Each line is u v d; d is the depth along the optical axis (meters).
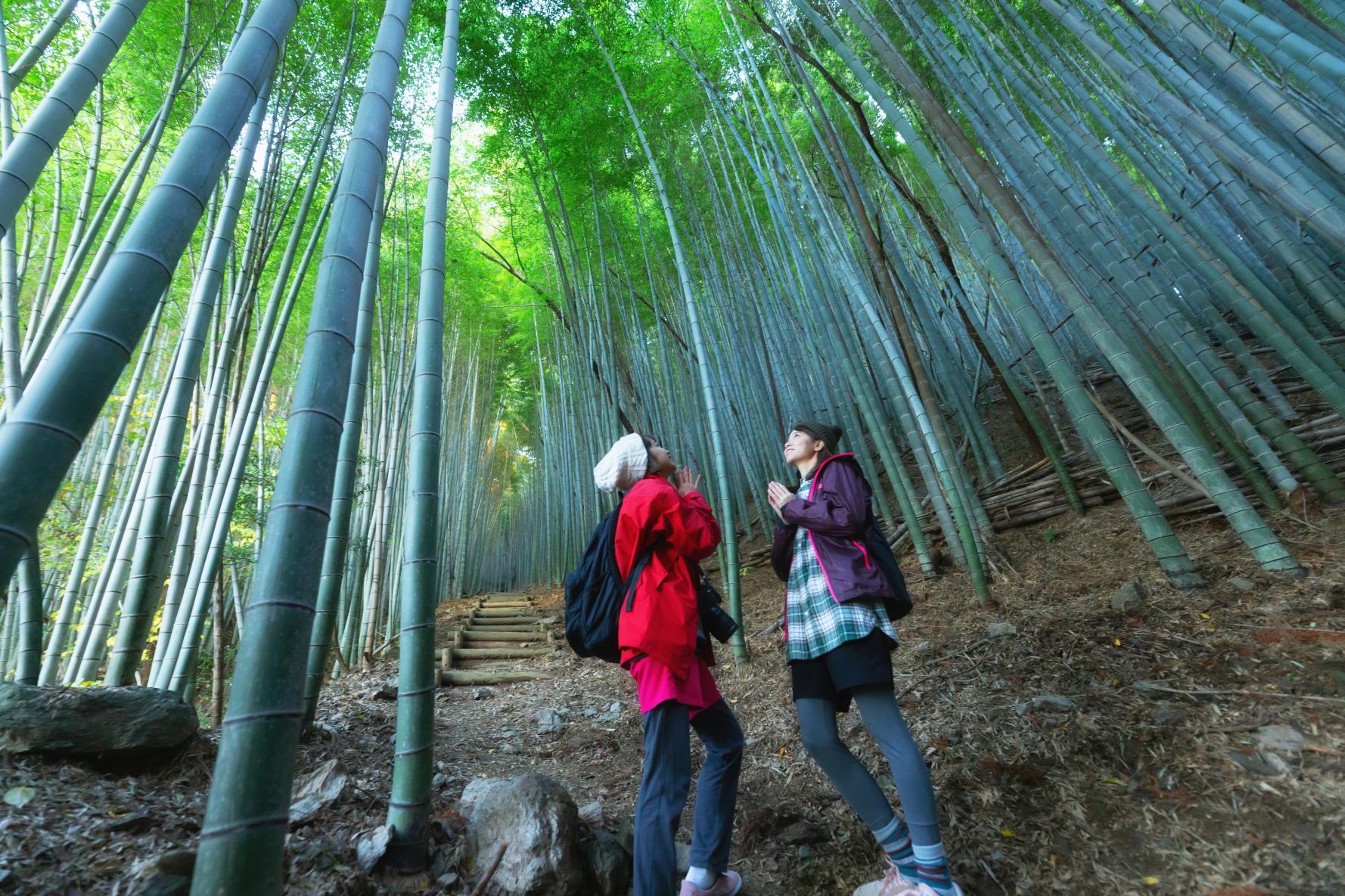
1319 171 3.08
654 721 1.40
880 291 4.94
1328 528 2.45
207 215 3.14
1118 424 3.64
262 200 3.20
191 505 2.56
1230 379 3.08
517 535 15.38
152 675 2.40
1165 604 2.35
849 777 1.43
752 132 4.97
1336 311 2.76
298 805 1.64
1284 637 1.87
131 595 2.01
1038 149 3.28
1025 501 4.14
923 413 3.41
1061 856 1.43
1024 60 4.59
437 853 1.54
